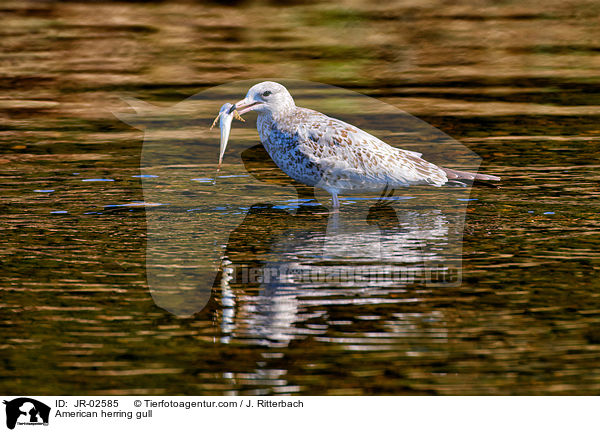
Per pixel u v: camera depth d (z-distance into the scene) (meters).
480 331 10.34
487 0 40.56
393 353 9.85
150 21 36.16
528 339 10.14
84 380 9.40
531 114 22.70
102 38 32.97
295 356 9.80
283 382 9.31
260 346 10.05
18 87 26.06
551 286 11.65
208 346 10.05
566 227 14.20
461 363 9.62
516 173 17.45
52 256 12.95
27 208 15.46
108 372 9.55
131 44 32.00
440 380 9.30
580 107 23.44
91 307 11.09
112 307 11.09
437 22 36.19
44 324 10.61
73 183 17.09
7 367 9.63
